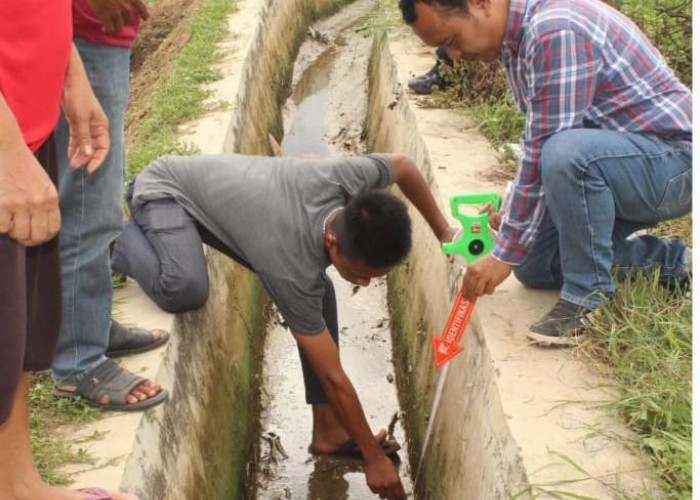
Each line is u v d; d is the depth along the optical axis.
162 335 3.69
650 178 3.28
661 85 3.30
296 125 8.41
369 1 11.73
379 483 3.99
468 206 4.51
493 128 5.46
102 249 3.27
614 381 3.21
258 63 7.89
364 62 9.57
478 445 3.35
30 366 2.57
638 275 3.56
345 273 3.49
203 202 3.89
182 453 3.52
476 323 3.68
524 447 2.90
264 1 8.91
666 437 2.83
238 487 4.17
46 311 2.60
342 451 4.57
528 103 3.29
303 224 3.53
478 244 3.61
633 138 3.25
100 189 3.22
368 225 3.30
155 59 8.59
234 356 4.71
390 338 5.57
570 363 3.31
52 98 2.47
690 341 3.27
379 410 4.98
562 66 3.13
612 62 3.22
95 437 3.15
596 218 3.26
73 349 3.30
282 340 5.57
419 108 6.07
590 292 3.38
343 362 5.37
